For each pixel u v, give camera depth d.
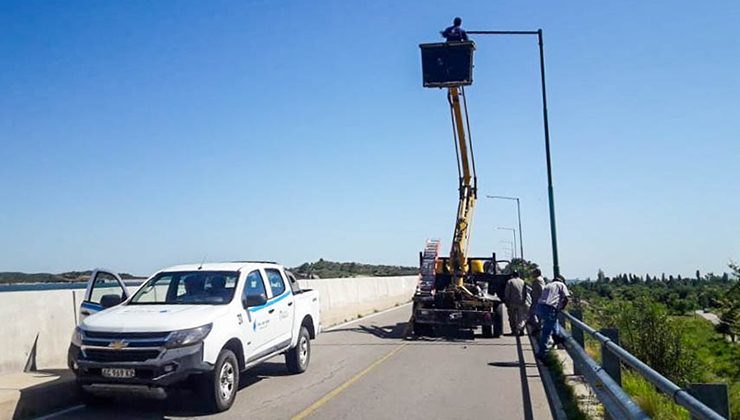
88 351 9.42
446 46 20.22
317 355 16.31
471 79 20.19
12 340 11.55
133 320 9.66
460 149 21.81
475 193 22.03
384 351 17.08
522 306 20.31
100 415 9.65
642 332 15.65
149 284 11.38
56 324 12.46
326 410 10.07
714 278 55.06
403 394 11.36
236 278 11.21
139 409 10.05
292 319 12.91
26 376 11.05
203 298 10.89
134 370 9.17
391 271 73.81
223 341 9.94
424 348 17.75
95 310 11.68
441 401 10.79
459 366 14.57
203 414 9.76
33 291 12.14
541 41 21.42
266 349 11.61
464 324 20.06
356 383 12.40
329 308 28.47
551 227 21.09
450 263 21.41
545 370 14.03
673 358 15.19
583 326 11.27
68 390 10.38
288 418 9.52
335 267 59.12
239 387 11.97
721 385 5.27
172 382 9.22
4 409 9.21
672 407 9.12
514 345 18.47
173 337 9.34
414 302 20.61
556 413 9.91
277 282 12.75
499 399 10.97
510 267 25.28
